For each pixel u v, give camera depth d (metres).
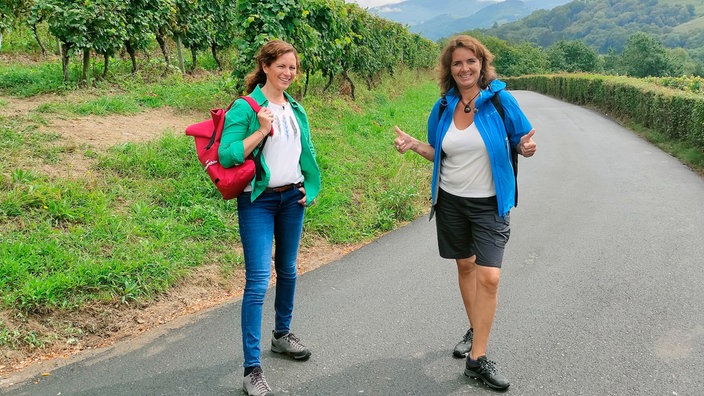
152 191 6.32
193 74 14.84
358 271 5.61
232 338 4.15
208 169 3.45
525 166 11.19
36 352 3.89
